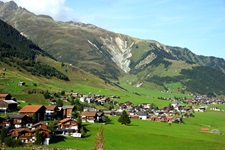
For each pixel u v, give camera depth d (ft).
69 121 529.86
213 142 508.53
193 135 590.96
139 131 563.89
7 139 419.54
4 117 552.41
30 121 538.88
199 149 471.21
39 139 439.63
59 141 465.06
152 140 503.20
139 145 473.67
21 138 441.27
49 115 641.81
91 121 654.94
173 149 462.60
